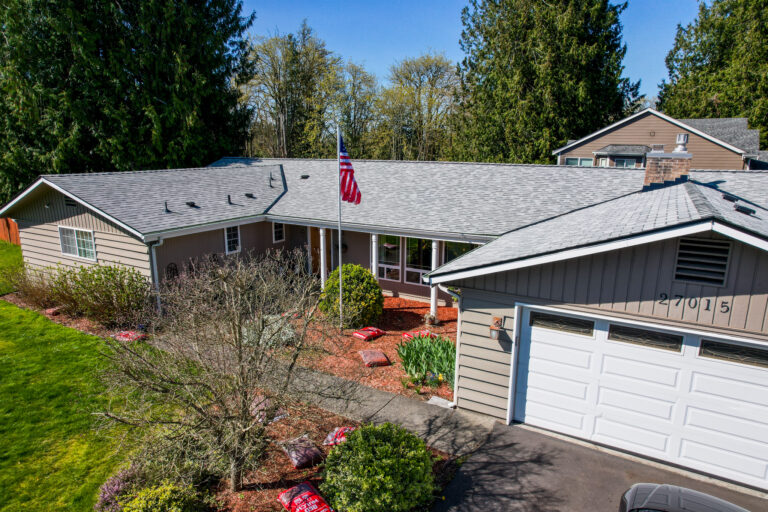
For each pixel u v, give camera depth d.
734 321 6.19
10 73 20.70
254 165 21.19
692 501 5.59
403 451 6.25
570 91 27.89
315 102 39.38
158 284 12.76
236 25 28.00
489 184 15.10
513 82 29.20
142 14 22.70
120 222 12.59
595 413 7.62
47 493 6.55
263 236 17.23
